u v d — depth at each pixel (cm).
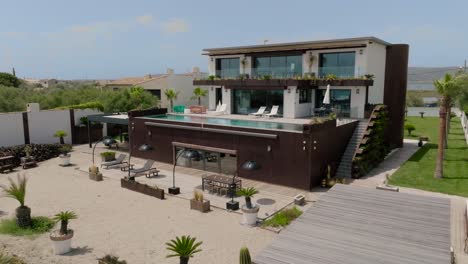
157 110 3134
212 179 1991
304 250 869
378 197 1159
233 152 2269
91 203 1845
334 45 2831
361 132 2442
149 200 1884
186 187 2086
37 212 1714
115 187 2128
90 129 3381
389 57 2970
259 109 3186
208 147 2403
